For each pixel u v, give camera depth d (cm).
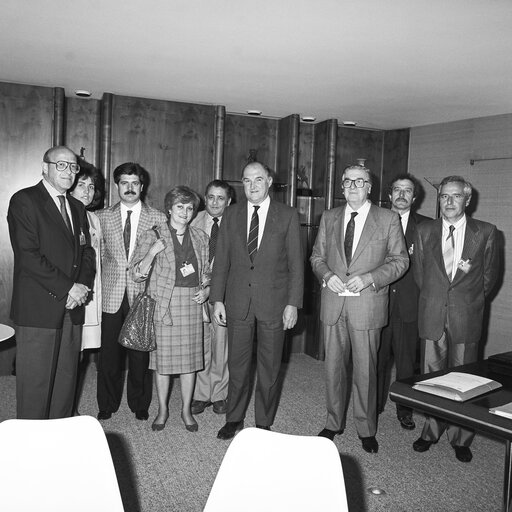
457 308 317
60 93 479
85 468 143
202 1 276
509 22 290
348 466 309
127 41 346
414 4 271
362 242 322
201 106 541
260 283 328
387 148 633
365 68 386
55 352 295
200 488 280
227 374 394
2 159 473
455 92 448
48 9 295
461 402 195
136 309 340
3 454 139
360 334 323
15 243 286
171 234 346
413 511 264
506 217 520
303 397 438
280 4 276
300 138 607
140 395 367
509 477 203
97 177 405
